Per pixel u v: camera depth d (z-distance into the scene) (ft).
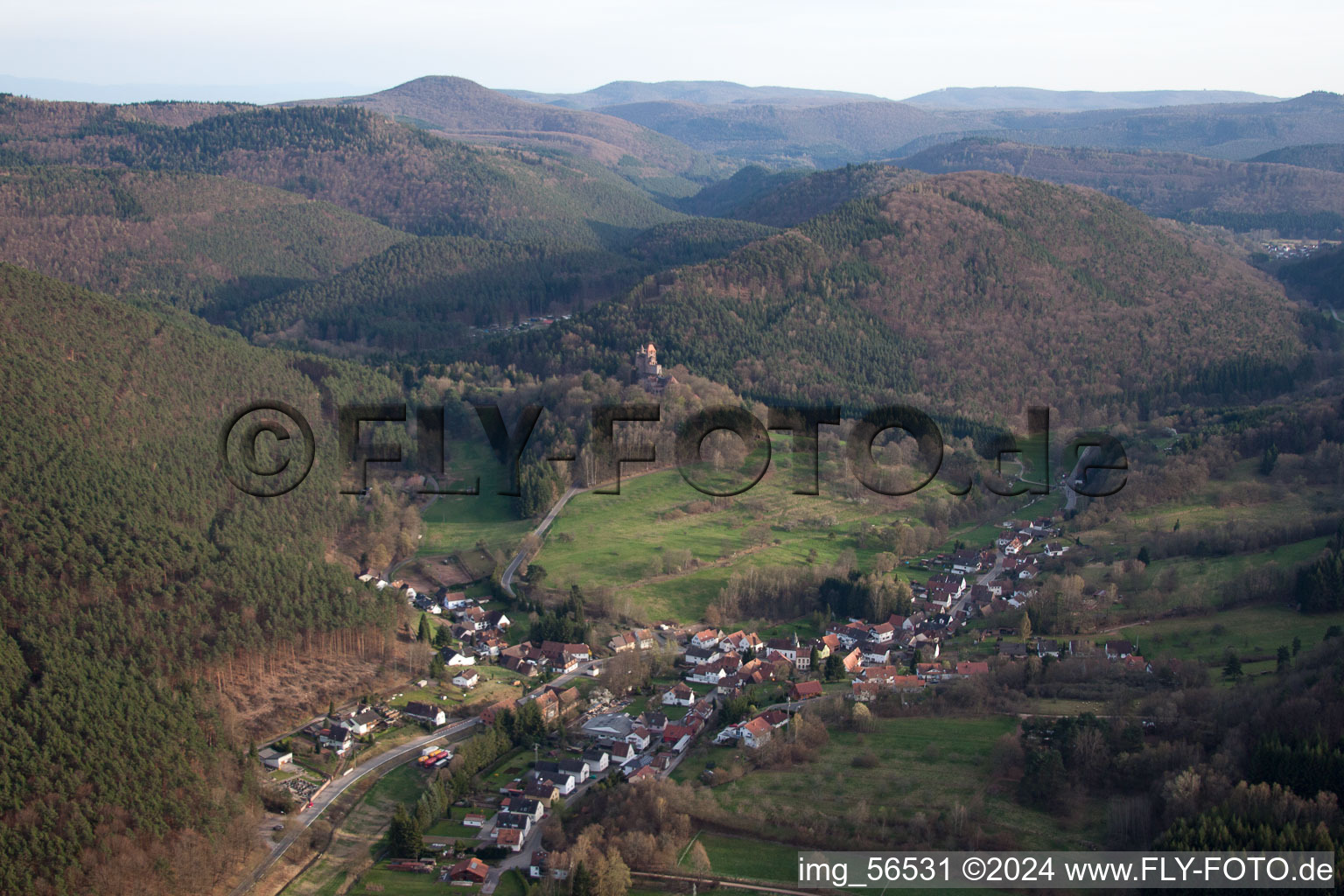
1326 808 471.21
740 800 575.38
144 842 545.44
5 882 508.53
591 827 562.25
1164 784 519.19
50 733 567.18
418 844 571.28
